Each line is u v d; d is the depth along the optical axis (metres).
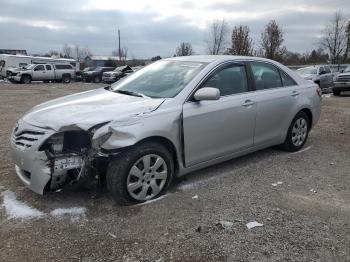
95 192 4.62
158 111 4.40
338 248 3.55
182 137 4.61
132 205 4.32
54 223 3.91
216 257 3.39
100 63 64.62
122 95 4.92
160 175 4.49
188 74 5.02
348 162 6.07
